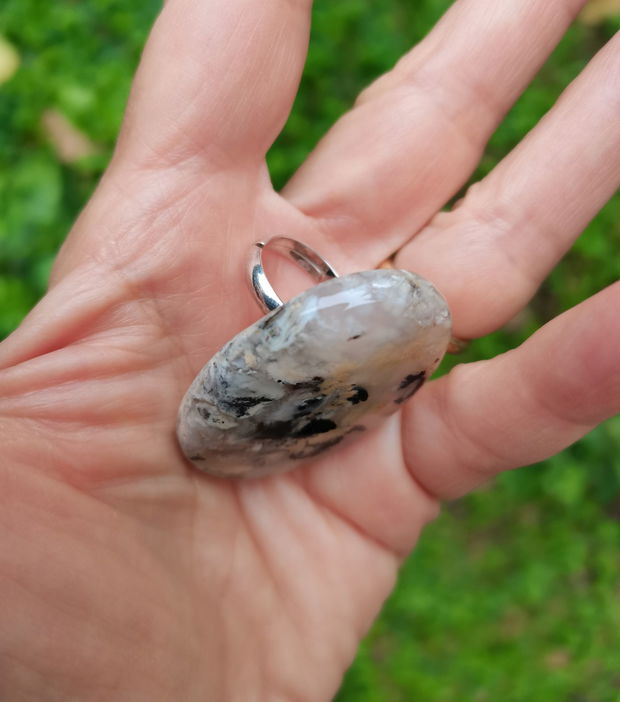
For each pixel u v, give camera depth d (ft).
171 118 0.33
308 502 0.38
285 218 0.38
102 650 0.27
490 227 0.38
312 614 0.37
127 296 0.32
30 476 0.28
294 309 0.28
